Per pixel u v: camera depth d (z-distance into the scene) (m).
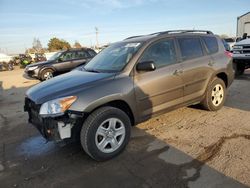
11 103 8.11
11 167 3.69
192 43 4.90
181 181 3.03
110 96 3.58
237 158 3.44
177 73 4.43
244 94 6.86
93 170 3.44
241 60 9.18
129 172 3.31
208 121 4.88
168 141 4.12
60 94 3.43
